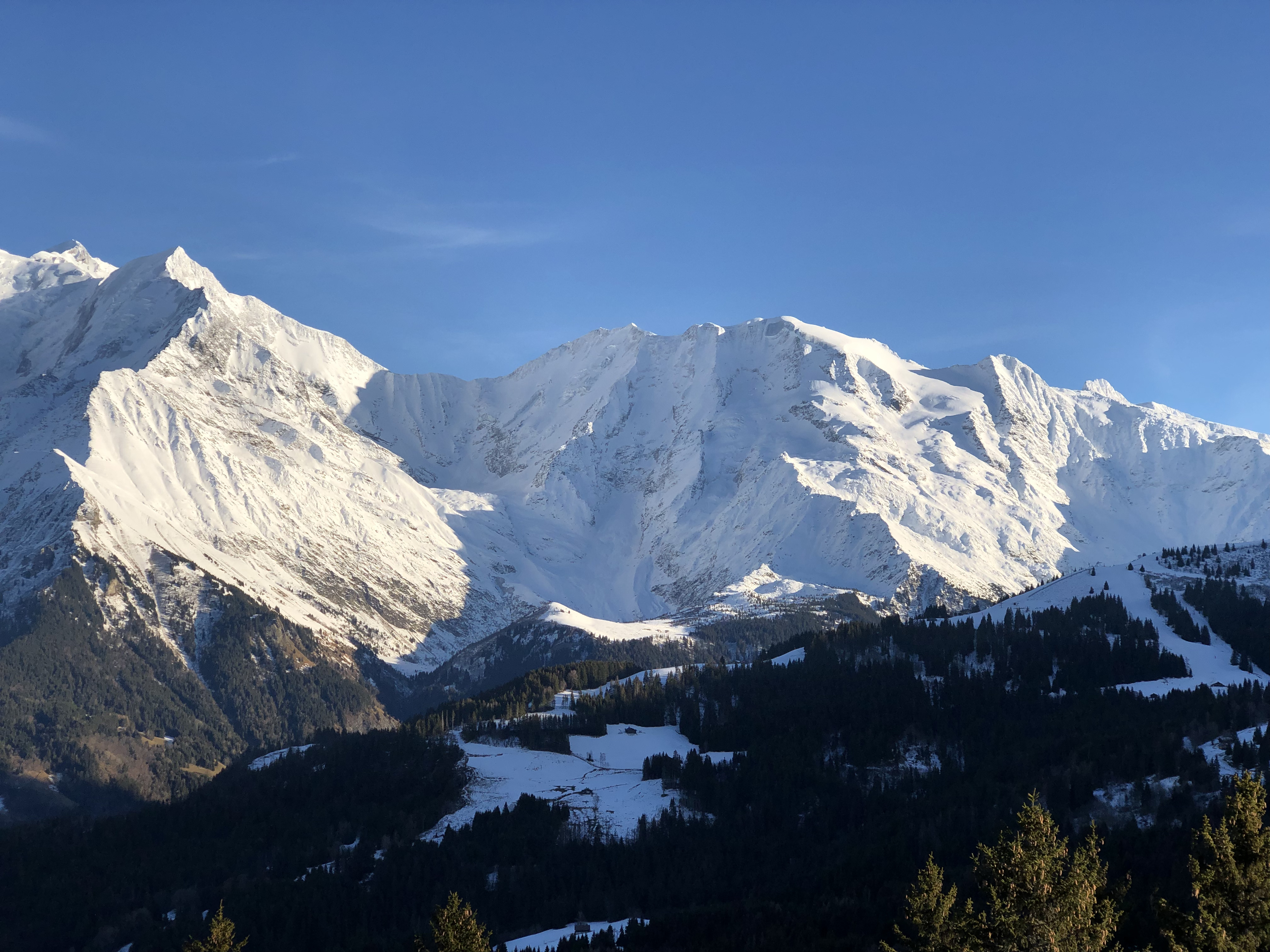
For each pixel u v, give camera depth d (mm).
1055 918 114750
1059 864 118938
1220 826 112312
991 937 116625
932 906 130375
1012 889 116250
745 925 184750
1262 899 106250
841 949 174250
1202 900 109312
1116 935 143000
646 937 183875
